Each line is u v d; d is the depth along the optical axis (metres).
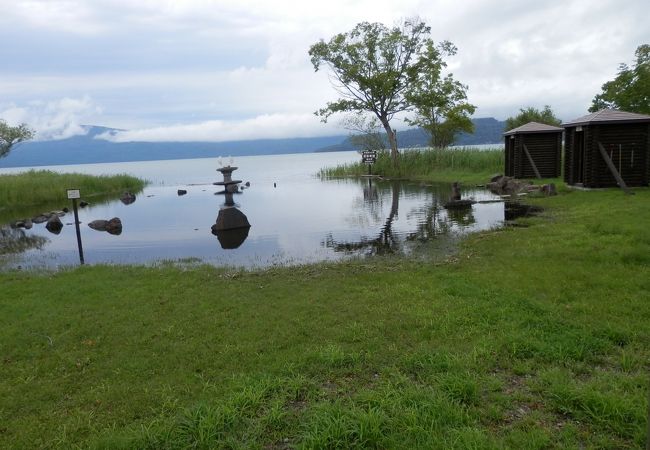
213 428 3.32
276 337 5.07
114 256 10.87
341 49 30.88
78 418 3.69
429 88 31.33
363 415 3.30
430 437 3.12
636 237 8.28
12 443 3.43
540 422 3.29
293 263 9.08
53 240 13.67
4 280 8.41
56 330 5.61
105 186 29.44
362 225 13.45
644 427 3.09
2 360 4.88
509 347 4.38
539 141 20.31
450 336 4.79
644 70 25.20
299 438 3.22
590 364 4.11
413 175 30.45
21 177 29.44
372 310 5.71
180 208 19.70
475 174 26.42
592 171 15.01
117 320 5.82
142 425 3.46
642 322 4.82
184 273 8.20
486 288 6.26
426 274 7.31
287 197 21.88
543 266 7.10
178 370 4.41
